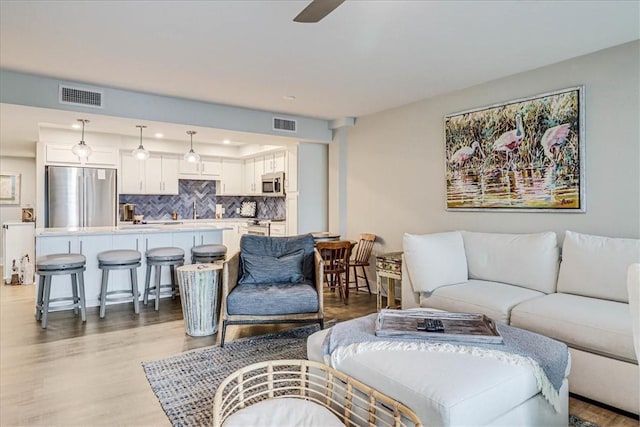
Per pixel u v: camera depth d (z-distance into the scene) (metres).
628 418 2.11
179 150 6.97
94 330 3.52
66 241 4.23
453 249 3.43
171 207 7.40
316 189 5.95
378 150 5.09
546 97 3.32
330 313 4.15
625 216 2.90
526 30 2.68
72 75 3.64
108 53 3.11
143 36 2.79
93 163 6.04
